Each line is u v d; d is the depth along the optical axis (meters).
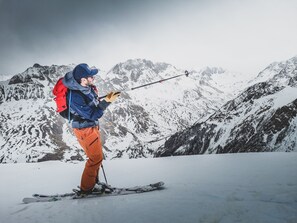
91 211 4.15
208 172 6.61
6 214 4.49
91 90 5.22
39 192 6.45
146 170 8.57
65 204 4.77
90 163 5.25
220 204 3.83
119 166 11.07
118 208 4.15
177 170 7.71
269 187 4.43
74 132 5.24
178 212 3.69
